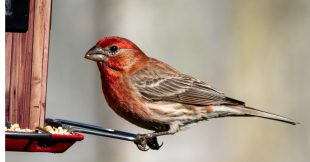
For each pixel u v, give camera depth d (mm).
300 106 18344
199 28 18125
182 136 18109
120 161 17125
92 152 17281
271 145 17953
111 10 17328
